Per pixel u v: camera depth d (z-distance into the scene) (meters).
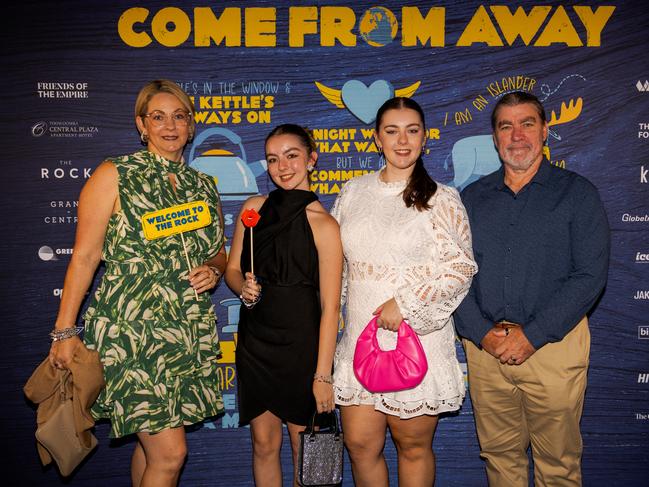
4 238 2.68
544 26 2.68
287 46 2.68
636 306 2.74
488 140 2.71
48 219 2.69
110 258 2.08
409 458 2.21
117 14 2.65
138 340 2.04
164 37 2.66
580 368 2.22
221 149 2.71
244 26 2.67
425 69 2.69
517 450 2.39
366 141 2.71
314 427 2.19
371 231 2.11
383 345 2.12
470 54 2.69
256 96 2.69
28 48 2.64
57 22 2.64
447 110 2.70
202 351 2.19
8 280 2.69
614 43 2.68
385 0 2.67
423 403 2.08
